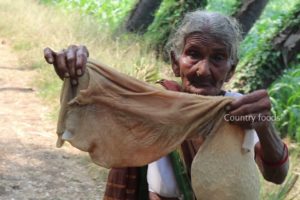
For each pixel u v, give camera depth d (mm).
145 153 1725
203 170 1668
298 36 7242
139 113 1709
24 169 5273
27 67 9281
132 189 1838
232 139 1664
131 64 7629
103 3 14039
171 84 1852
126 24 11711
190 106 1693
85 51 1665
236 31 1814
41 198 4750
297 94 6758
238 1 8633
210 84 1779
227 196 1648
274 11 14523
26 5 13484
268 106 1618
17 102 7414
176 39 1841
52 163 5465
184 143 1793
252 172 1675
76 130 1712
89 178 5199
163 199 1832
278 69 7316
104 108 1715
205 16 1768
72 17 11828
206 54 1757
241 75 7383
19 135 6160
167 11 10453
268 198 4164
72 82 1678
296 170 5242
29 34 10852
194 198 1793
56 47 9219
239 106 1624
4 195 4723
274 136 1733
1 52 10195
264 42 7434
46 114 6984
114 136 1725
